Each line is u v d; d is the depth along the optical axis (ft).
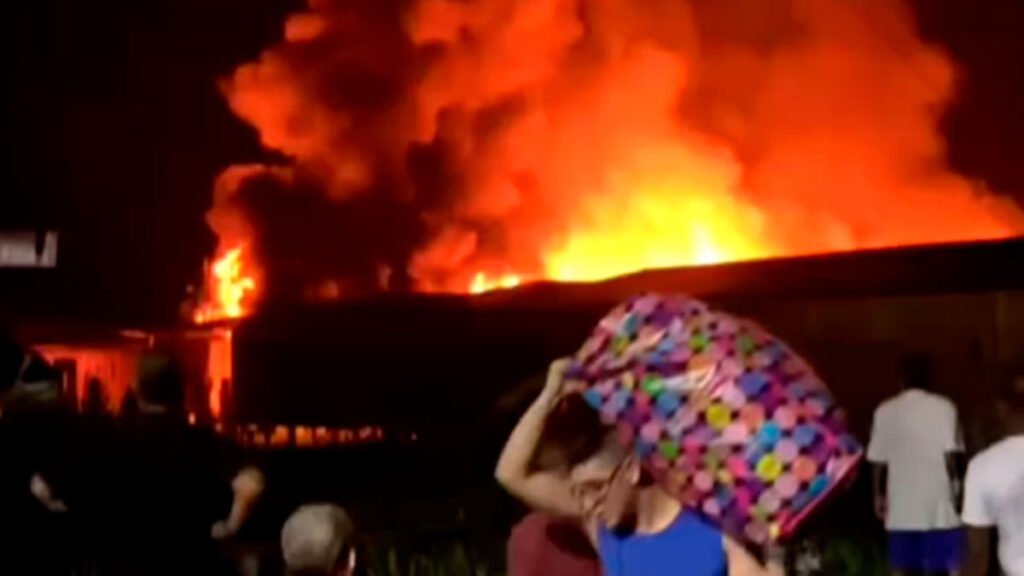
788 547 11.87
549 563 14.42
